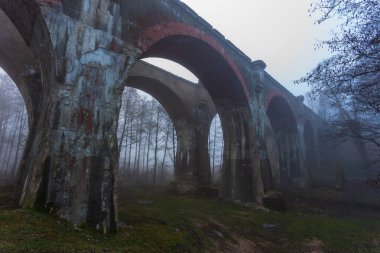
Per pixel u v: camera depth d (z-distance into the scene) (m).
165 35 10.01
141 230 7.41
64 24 6.73
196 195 18.02
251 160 15.01
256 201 14.34
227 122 16.36
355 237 10.34
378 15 5.54
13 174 21.03
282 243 9.23
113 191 6.77
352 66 6.38
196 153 19.94
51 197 5.79
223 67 14.23
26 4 6.73
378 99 7.21
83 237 5.50
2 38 11.71
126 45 8.18
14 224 4.91
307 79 7.18
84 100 6.74
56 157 6.02
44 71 7.50
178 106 20.14
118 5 8.13
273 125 25.02
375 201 17.78
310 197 19.52
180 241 7.35
